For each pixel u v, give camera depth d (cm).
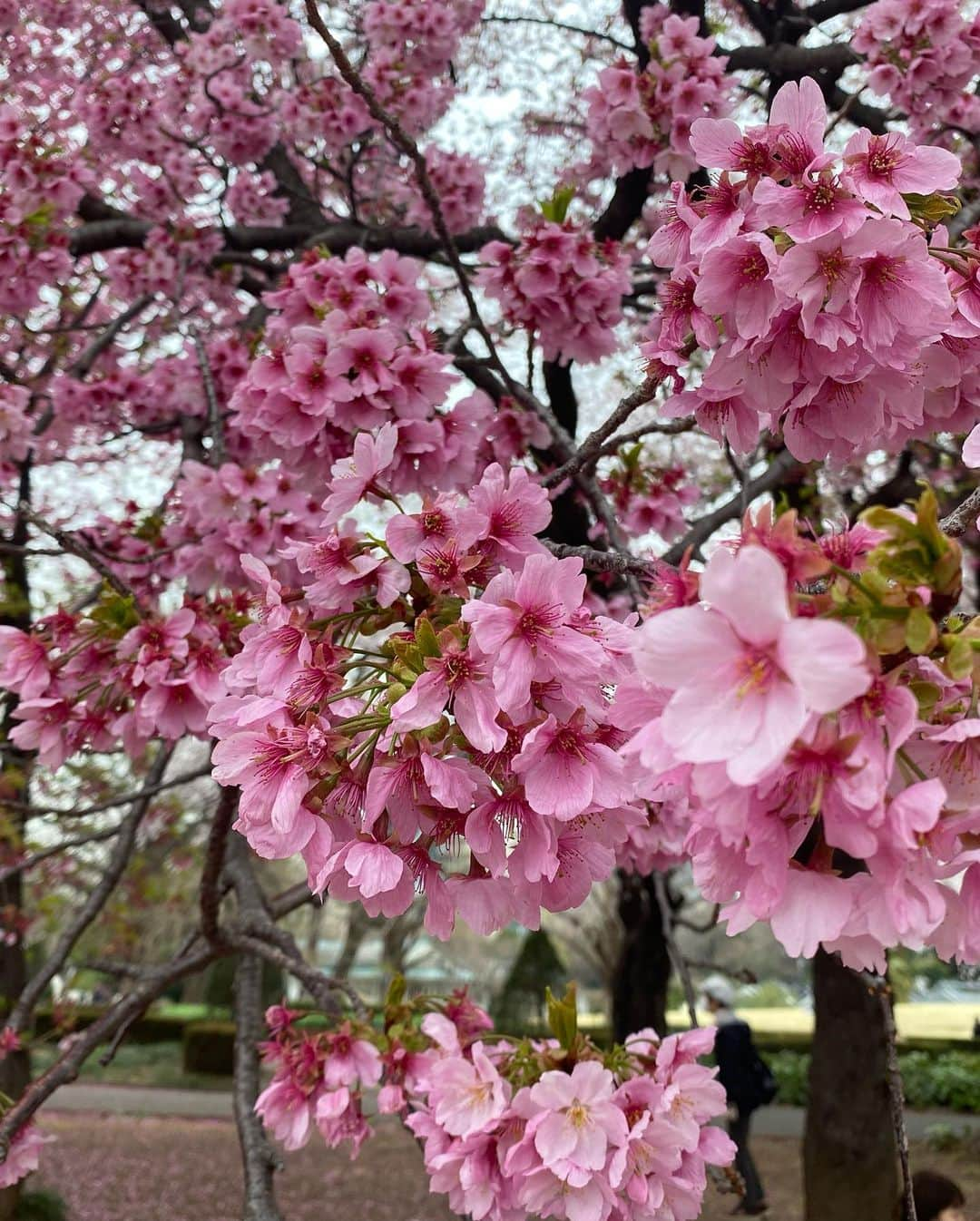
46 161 420
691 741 77
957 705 92
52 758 244
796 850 86
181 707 240
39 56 634
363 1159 1103
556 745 116
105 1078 1670
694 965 384
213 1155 1130
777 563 76
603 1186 179
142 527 373
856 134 127
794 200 127
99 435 605
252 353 445
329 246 525
